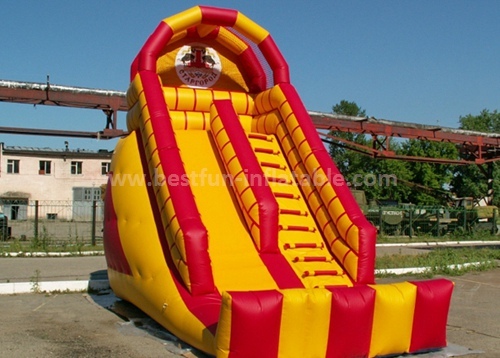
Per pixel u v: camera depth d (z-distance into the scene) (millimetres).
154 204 7371
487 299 9836
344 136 50625
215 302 6090
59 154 40281
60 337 6707
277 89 8742
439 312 6098
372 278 6996
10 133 16844
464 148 25969
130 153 8195
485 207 29828
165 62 9391
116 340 6586
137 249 7258
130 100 8664
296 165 8297
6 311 8211
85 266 13578
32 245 17547
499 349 6504
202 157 8266
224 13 8844
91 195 40750
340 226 7293
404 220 26719
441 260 13969
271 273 6660
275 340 5270
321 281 6703
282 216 7637
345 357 5598
